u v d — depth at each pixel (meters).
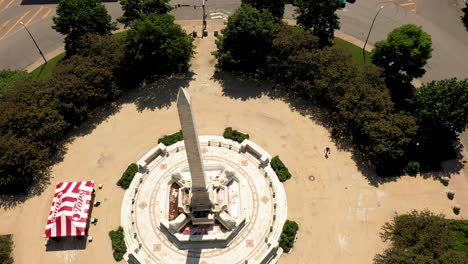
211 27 104.25
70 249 68.19
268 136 81.94
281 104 87.19
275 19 93.00
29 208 73.25
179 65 86.94
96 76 82.94
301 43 85.69
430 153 77.62
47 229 67.19
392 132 72.44
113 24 97.12
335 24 91.56
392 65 82.50
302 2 89.62
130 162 78.88
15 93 77.69
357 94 77.62
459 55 95.00
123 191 74.75
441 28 101.44
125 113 86.62
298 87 85.88
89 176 77.00
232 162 78.19
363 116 75.31
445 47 96.88
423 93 75.06
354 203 72.44
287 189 74.44
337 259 66.25
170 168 77.44
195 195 65.69
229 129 82.56
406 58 78.94
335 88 80.38
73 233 66.94
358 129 77.06
